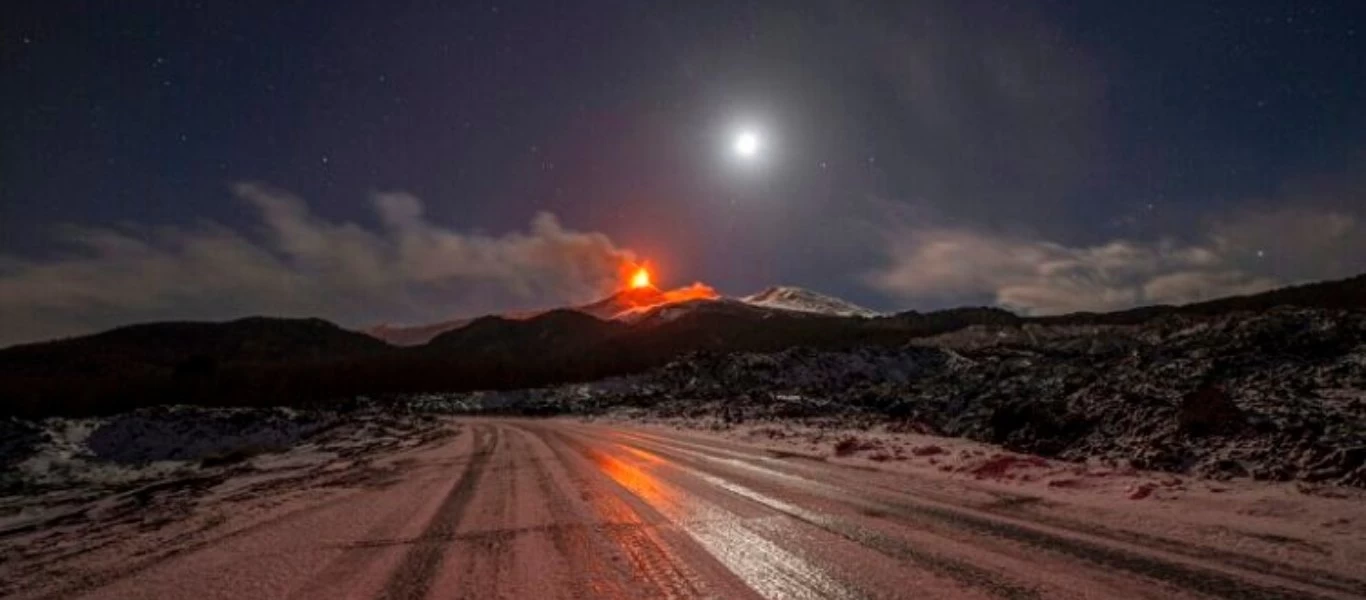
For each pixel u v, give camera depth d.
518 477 13.43
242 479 17.84
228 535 8.96
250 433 40.53
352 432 36.12
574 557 6.44
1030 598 4.53
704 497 9.66
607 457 16.70
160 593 6.18
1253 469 10.15
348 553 7.24
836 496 9.23
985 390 27.19
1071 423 15.82
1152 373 21.95
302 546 7.78
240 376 85.69
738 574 5.54
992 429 17.84
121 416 41.97
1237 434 11.95
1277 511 6.68
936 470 11.27
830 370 57.91
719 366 63.66
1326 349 22.00
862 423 25.84
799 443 18.44
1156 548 5.61
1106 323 77.94
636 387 64.38
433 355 133.38
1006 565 5.35
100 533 10.72
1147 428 13.90
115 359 110.44
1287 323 25.33
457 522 8.72
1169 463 11.56
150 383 78.38
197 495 14.95
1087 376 24.27
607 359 108.38
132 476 28.19
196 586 6.29
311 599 5.59
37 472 31.62
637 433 26.17
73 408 60.00
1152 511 7.06
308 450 28.00
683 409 41.66
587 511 8.98
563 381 82.12
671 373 67.12
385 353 151.25
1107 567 5.14
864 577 5.25
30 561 8.66
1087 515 7.07
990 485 9.45
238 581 6.34
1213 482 9.01
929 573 5.25
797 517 7.84
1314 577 4.67
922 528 6.90
